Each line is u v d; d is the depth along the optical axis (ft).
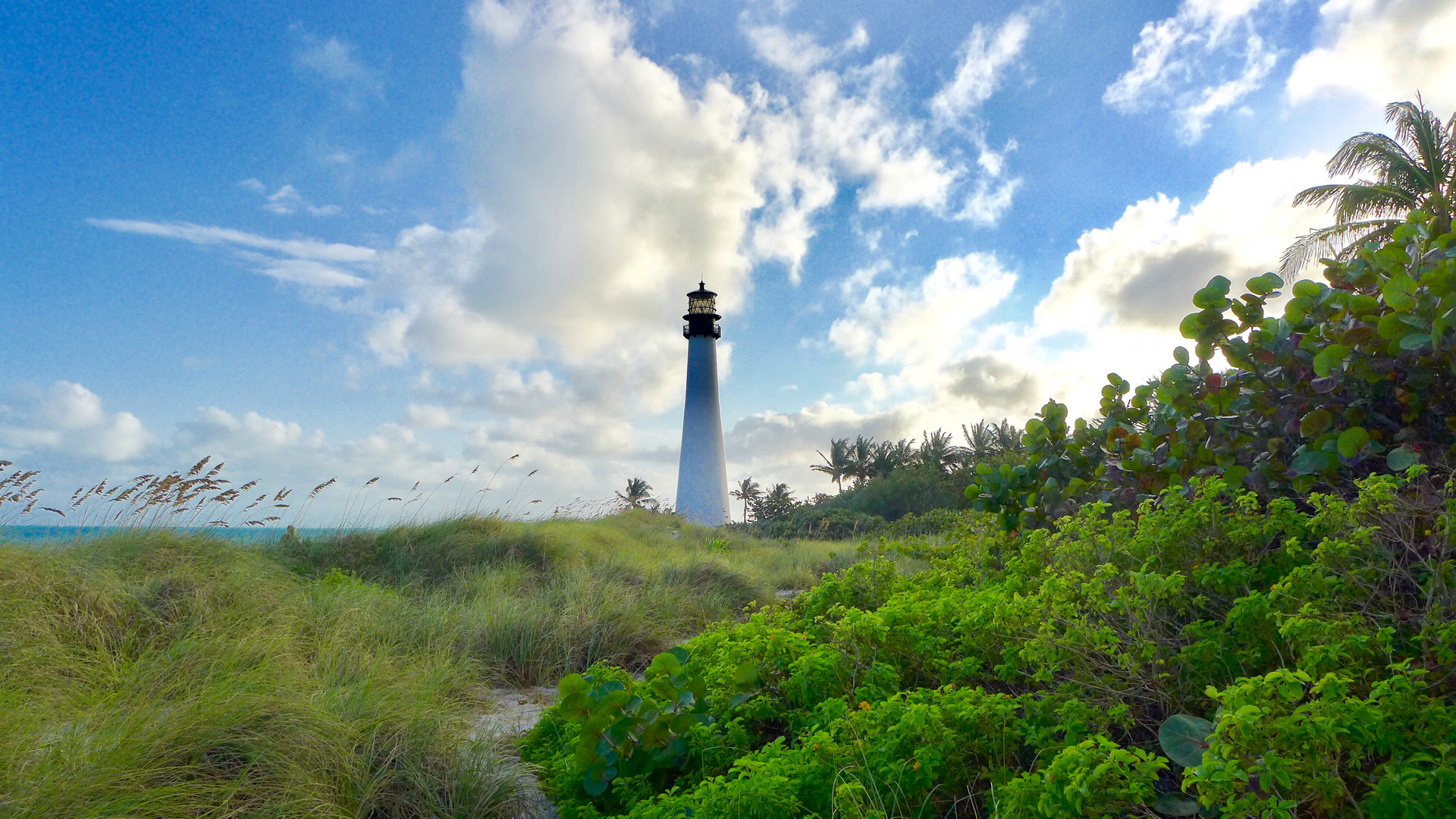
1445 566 6.72
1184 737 6.49
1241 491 10.52
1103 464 14.55
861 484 97.55
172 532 24.81
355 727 11.32
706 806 7.84
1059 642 7.97
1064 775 5.87
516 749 12.98
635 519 56.70
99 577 18.58
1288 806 4.78
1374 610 6.99
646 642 21.86
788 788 7.71
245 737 10.09
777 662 11.27
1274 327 11.46
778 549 50.31
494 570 30.89
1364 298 9.72
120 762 8.93
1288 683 5.26
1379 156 55.47
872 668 10.12
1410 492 8.31
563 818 10.29
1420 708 5.26
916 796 7.61
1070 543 10.36
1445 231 10.42
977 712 7.75
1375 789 5.05
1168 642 8.05
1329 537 7.89
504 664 19.75
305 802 9.20
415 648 19.01
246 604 19.20
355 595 21.76
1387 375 9.88
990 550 15.90
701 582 30.45
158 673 13.50
